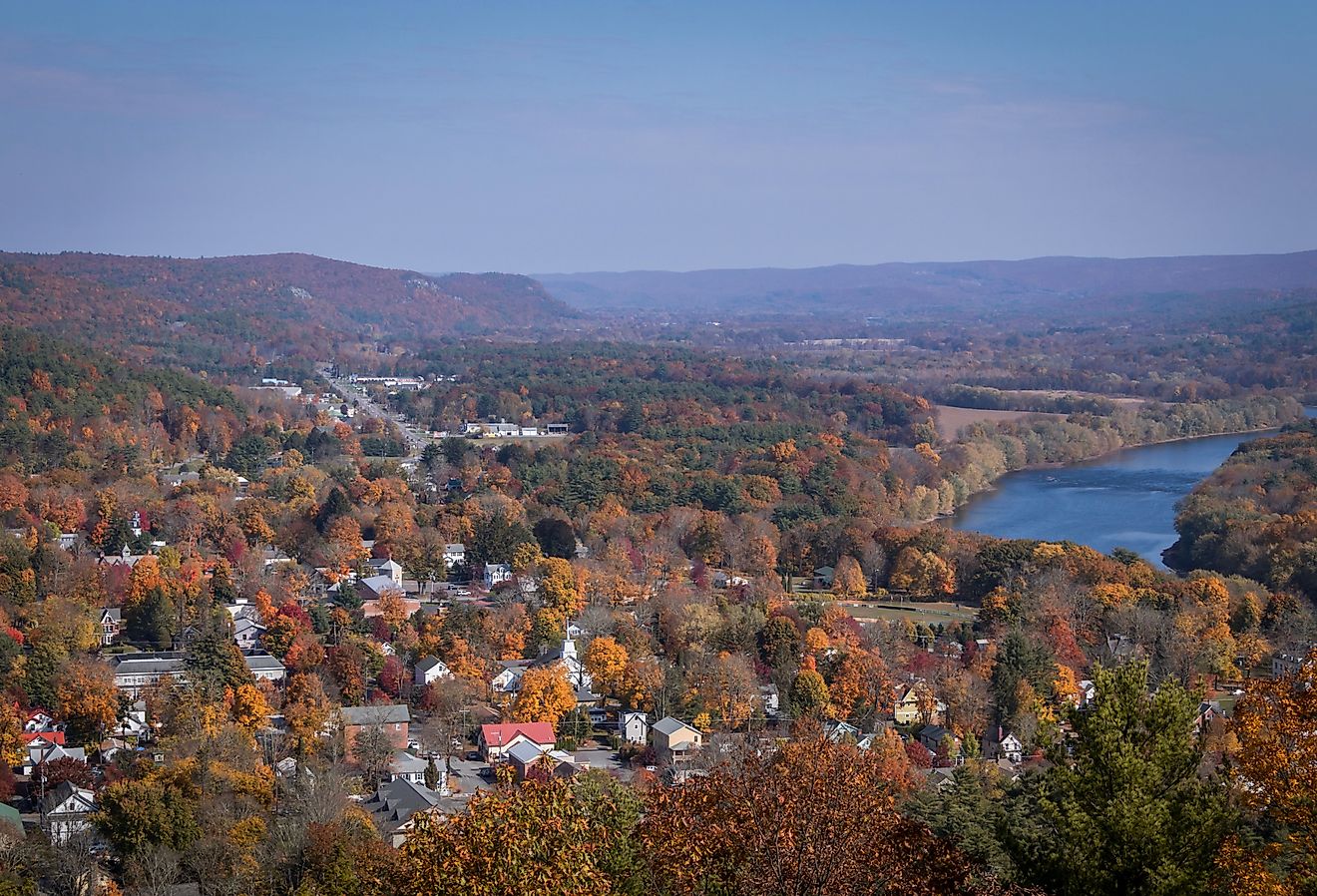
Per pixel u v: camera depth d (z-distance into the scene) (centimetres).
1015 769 13588
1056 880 5766
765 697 15975
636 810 6931
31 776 13375
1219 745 10944
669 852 5897
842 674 15850
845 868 5666
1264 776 5759
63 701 15050
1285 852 6059
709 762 12950
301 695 15300
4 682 15338
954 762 13750
